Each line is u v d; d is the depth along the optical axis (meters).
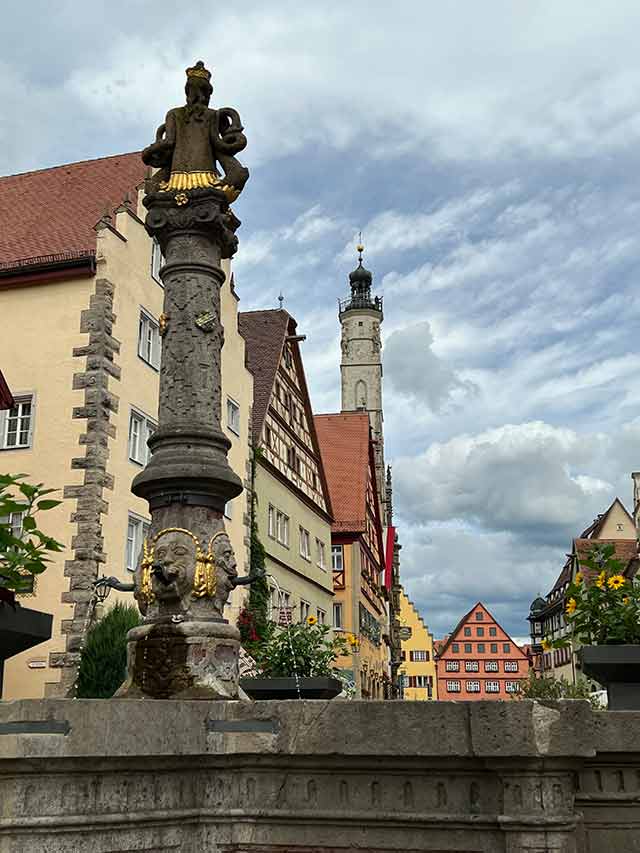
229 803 4.47
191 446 6.23
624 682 5.77
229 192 6.72
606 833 4.53
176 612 5.82
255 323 34.22
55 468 18.91
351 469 46.62
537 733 4.05
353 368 80.56
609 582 6.24
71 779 3.85
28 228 22.45
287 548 32.81
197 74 7.03
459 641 95.19
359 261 83.31
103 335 19.55
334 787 4.41
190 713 4.38
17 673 17.50
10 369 19.86
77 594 17.81
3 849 3.57
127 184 23.78
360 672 42.53
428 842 4.20
